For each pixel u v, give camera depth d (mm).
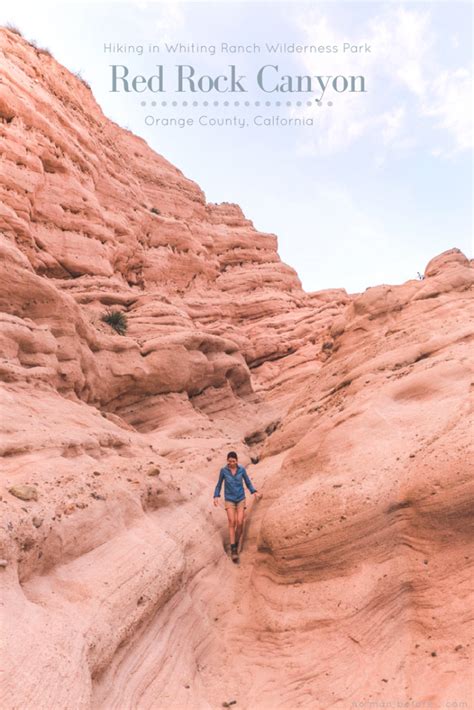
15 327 9922
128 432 11062
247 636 5965
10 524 4324
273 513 6883
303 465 8023
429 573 5344
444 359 8750
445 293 12344
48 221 22250
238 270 39938
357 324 13602
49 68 28500
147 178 39438
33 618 3818
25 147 20969
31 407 8391
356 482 6406
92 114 33938
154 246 32688
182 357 16359
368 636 5219
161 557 5852
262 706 4734
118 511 6113
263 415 20781
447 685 4336
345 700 4551
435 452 5957
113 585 4938
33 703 3096
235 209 45812
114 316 19375
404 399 8086
